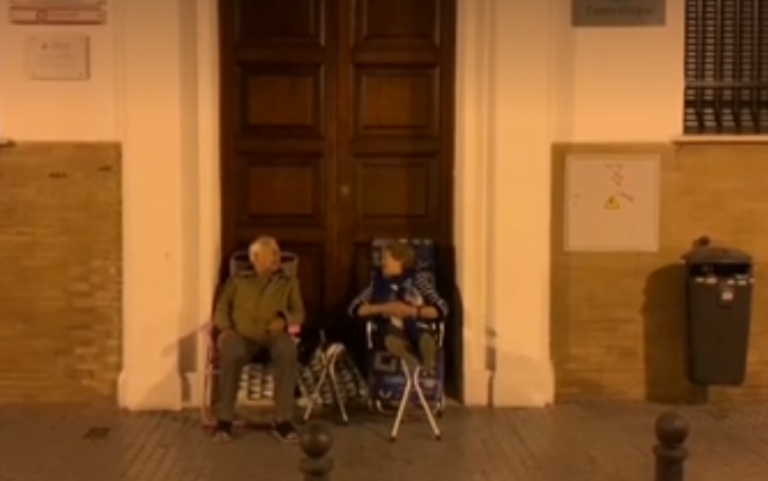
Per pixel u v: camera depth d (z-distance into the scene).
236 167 9.84
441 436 8.91
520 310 9.53
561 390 9.71
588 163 9.53
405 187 9.91
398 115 9.87
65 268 9.51
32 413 9.41
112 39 9.38
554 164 9.55
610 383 9.72
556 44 9.47
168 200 9.38
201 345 9.47
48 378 9.58
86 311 9.54
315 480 5.95
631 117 9.54
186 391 9.50
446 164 9.85
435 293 9.25
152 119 9.34
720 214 9.62
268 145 9.84
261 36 9.80
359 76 9.84
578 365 9.70
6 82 9.40
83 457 8.45
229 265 9.77
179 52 9.32
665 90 9.54
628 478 8.05
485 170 9.51
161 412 9.44
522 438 8.88
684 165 9.59
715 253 9.39
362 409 9.45
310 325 9.88
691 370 9.55
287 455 8.51
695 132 9.71
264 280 9.01
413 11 9.80
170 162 9.36
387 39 9.82
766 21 9.71
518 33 9.38
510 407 9.58
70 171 9.45
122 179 9.44
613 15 9.47
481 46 9.45
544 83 9.41
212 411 9.17
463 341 9.58
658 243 9.62
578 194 9.55
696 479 8.05
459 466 8.30
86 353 9.57
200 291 9.45
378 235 9.89
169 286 9.42
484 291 9.57
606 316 9.66
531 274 9.52
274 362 8.84
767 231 9.66
